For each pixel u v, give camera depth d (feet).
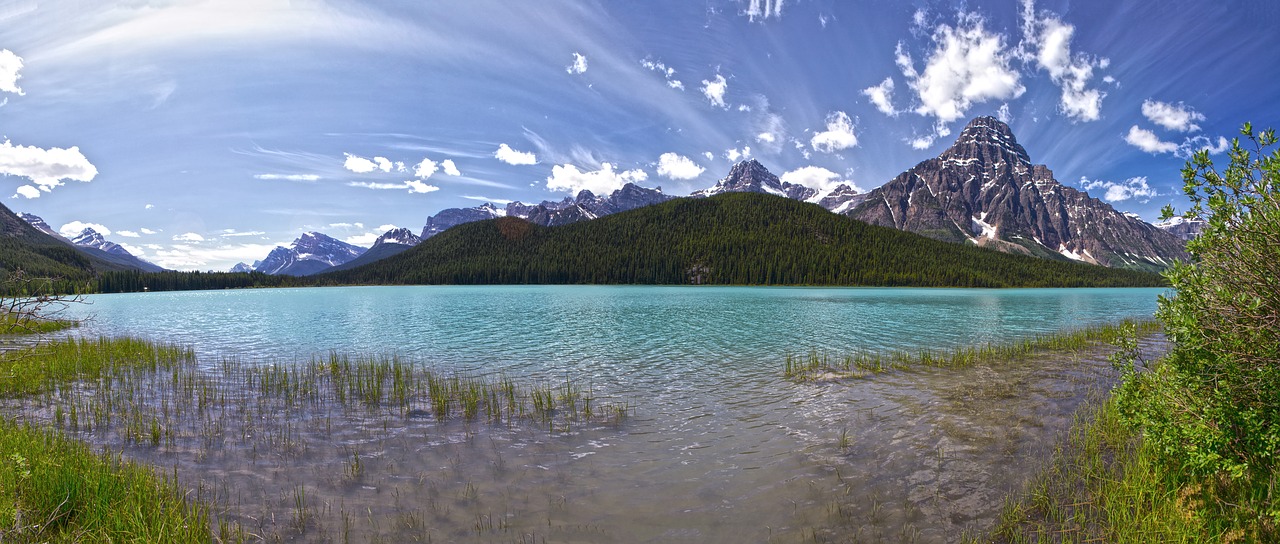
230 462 34.60
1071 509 25.44
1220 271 21.57
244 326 146.41
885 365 69.26
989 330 121.80
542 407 48.55
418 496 29.35
